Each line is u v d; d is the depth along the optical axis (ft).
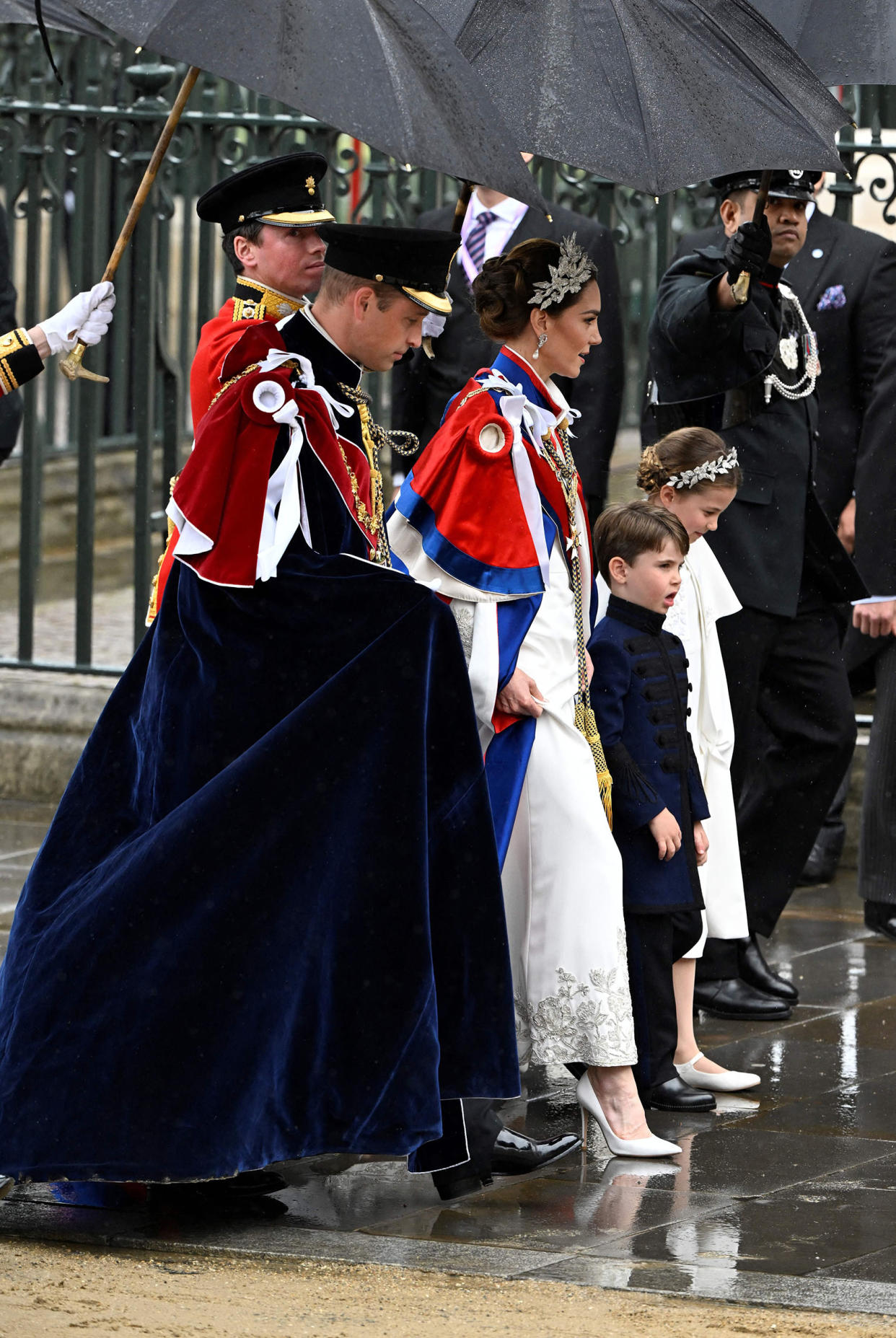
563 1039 59.52
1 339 57.00
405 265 54.54
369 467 56.34
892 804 86.79
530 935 60.03
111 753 54.75
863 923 90.94
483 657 59.62
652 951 63.36
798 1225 53.11
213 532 52.49
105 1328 43.37
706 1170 58.34
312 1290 47.19
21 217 109.29
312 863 51.57
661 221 101.30
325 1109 51.78
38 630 142.31
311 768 51.78
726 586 72.02
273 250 61.67
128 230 58.08
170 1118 50.55
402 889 51.78
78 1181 51.19
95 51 126.31
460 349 83.92
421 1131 51.65
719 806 71.15
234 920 51.26
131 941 51.39
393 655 52.19
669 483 69.51
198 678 53.11
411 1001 51.80
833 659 79.00
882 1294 47.06
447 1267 49.16
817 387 92.12
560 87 56.65
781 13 63.10
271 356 53.62
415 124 48.93
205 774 52.80
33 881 54.19
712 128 56.03
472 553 59.98
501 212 85.05
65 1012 51.49
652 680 64.08
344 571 52.85
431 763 53.52
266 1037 51.08
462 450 60.44
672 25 56.65
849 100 98.94
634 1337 43.39
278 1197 55.88
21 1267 48.83
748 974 76.74
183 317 126.41
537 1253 50.34
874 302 90.58
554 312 61.11
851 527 93.40
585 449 86.48
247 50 48.29
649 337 77.25
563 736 60.59
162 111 106.11
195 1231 52.21
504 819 59.57
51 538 159.63
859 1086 67.26
